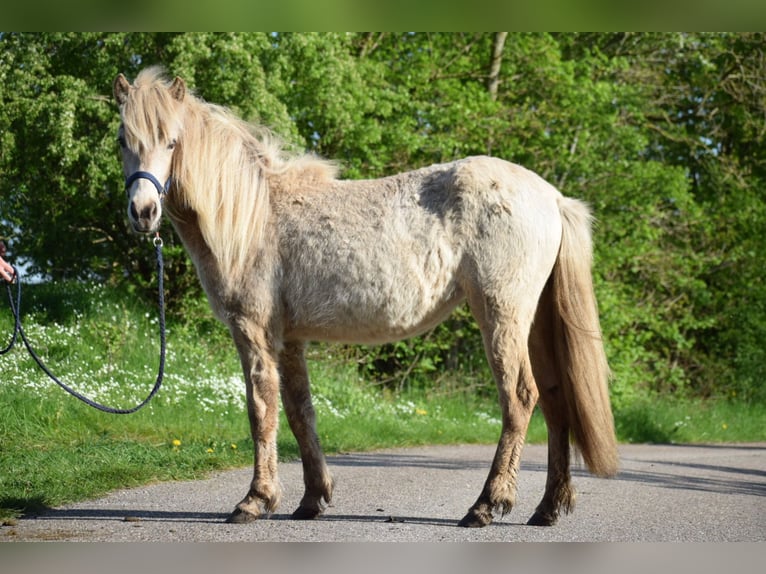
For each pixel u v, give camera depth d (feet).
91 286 45.50
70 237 49.47
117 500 19.60
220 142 17.80
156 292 49.32
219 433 29.86
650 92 64.13
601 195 57.16
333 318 17.35
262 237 17.62
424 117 56.24
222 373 39.99
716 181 70.85
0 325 37.91
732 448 42.32
